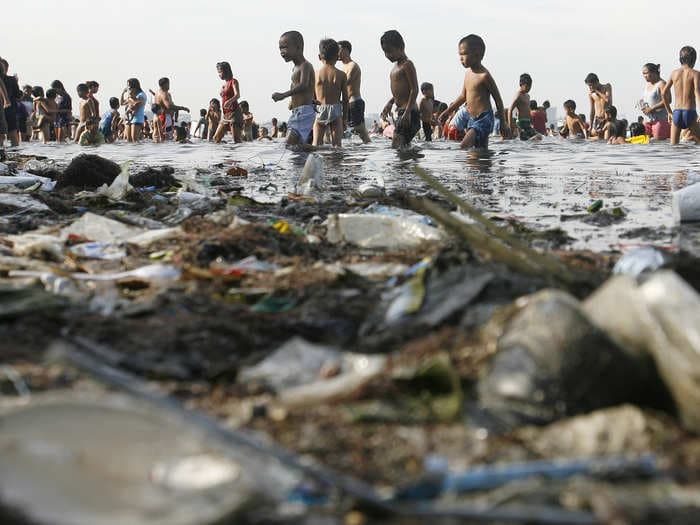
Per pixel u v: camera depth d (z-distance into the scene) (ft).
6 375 9.07
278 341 10.96
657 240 18.76
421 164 41.06
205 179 31.53
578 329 8.20
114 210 23.18
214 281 13.60
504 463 7.20
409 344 10.29
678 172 37.04
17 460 6.30
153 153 55.31
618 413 7.75
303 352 9.82
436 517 6.32
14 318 11.10
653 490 6.69
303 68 53.57
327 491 6.63
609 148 55.83
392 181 31.89
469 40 52.13
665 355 7.87
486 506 6.47
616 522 6.05
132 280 13.73
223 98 77.82
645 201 26.18
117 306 12.23
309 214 21.75
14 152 55.98
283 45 53.83
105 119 85.71
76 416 6.89
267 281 13.65
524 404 8.01
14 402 7.96
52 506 5.87
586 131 86.63
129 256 16.30
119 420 6.88
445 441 7.65
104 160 28.32
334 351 9.95
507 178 33.81
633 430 7.52
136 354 10.16
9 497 5.90
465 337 9.80
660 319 8.07
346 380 8.96
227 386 9.33
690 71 59.41
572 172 36.86
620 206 24.85
